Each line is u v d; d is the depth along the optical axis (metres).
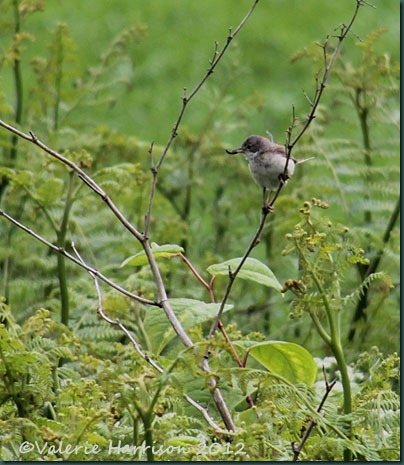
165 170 13.22
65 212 9.96
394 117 12.58
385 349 10.68
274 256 12.42
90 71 13.90
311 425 6.94
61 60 13.39
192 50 21.92
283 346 7.59
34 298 11.29
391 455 6.96
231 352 7.16
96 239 11.89
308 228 7.31
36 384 7.21
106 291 10.67
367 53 12.57
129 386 6.47
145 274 10.28
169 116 19.33
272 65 21.27
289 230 12.17
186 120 19.23
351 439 7.02
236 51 14.83
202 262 12.14
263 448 6.62
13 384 7.18
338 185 12.19
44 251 11.88
